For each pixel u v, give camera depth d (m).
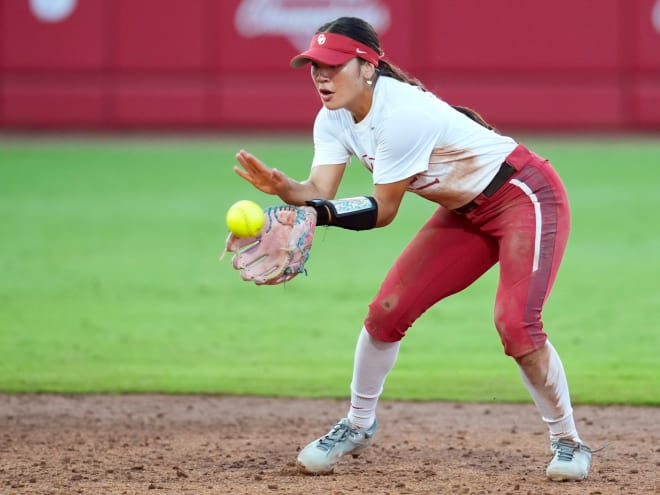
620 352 27.44
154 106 73.25
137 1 72.38
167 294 34.69
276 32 71.94
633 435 20.41
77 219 47.81
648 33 69.50
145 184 56.59
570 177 57.62
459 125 15.91
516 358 16.16
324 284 36.16
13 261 39.62
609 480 16.73
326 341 29.08
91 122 73.75
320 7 71.19
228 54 72.50
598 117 70.62
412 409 22.94
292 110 72.81
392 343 17.08
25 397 23.81
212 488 16.23
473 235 16.75
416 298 16.72
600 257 39.94
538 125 71.00
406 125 15.45
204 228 45.81
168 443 19.72
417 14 70.50
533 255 16.03
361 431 17.61
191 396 24.00
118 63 73.00
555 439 16.77
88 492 16.03
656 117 70.19
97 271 37.97
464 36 70.44
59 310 32.50
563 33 69.94
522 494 15.77
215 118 73.19
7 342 28.88
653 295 33.97
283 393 24.25
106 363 26.86
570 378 25.06
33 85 73.44
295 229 15.39
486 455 18.77
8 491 16.09
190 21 72.38
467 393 24.22
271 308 32.91
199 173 59.72
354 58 15.46
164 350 28.14
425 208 52.47
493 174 16.09
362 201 15.80
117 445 19.55
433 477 17.00
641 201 51.03
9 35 73.06
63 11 72.69
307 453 17.08
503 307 15.98
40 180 57.88
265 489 16.14
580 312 31.91
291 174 55.31
